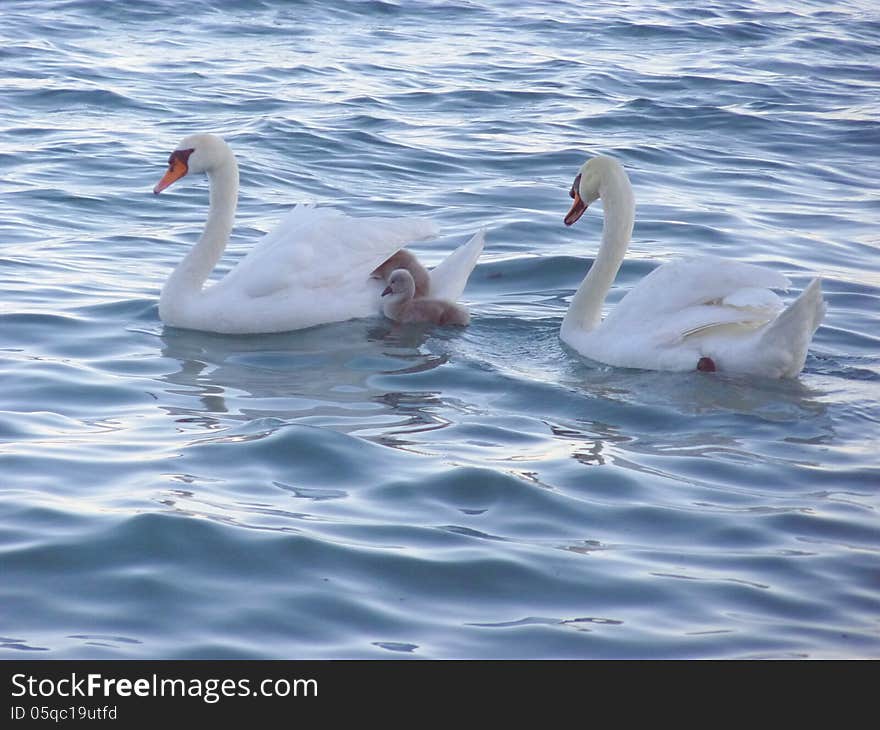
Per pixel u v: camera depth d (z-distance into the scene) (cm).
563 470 975
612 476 965
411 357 1261
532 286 1538
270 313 1339
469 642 741
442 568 817
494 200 1889
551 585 803
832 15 3972
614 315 1262
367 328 1357
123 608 764
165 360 1234
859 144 2344
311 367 1228
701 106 2589
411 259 1421
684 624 763
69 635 736
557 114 2477
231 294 1350
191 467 957
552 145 2225
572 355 1271
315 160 2067
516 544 853
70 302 1381
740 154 2244
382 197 1886
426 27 3391
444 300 1375
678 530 883
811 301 1154
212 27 3191
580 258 1603
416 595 788
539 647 738
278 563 816
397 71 2812
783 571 827
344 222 1405
